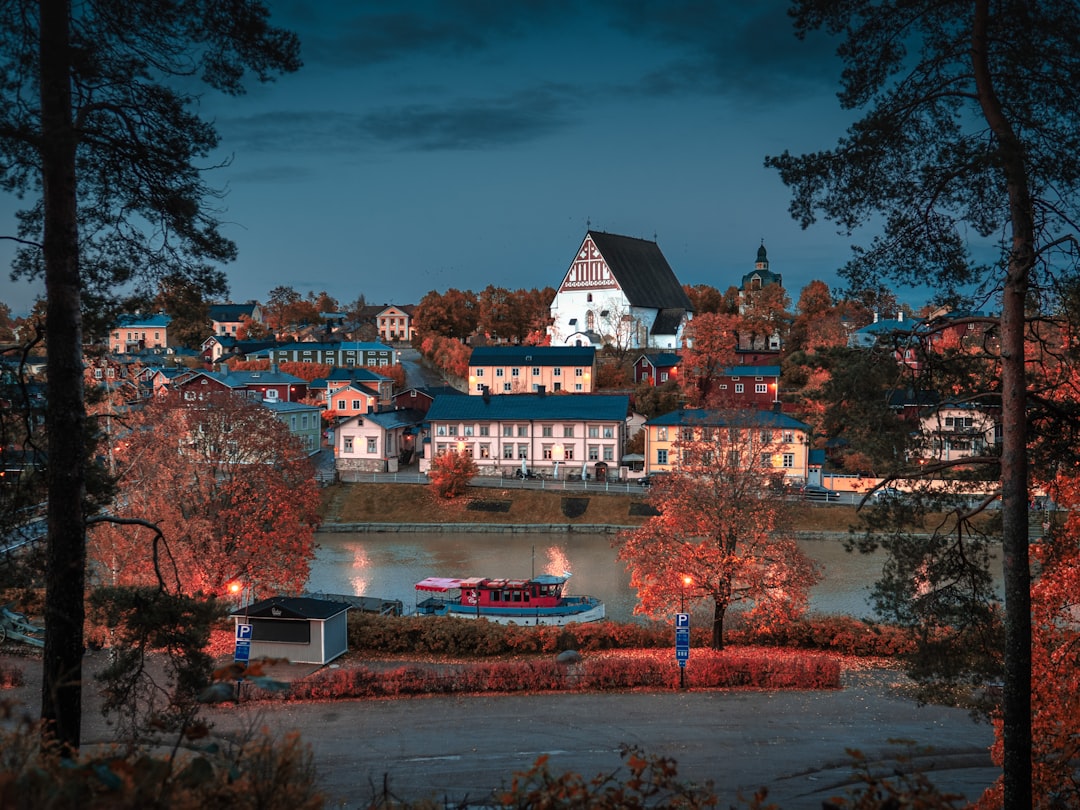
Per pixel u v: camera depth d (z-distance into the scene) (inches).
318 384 5472.4
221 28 641.0
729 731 1154.0
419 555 2874.0
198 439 1862.7
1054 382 721.6
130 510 1681.8
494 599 2073.1
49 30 589.0
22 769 271.3
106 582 1686.8
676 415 3838.6
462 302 7514.8
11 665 1326.3
